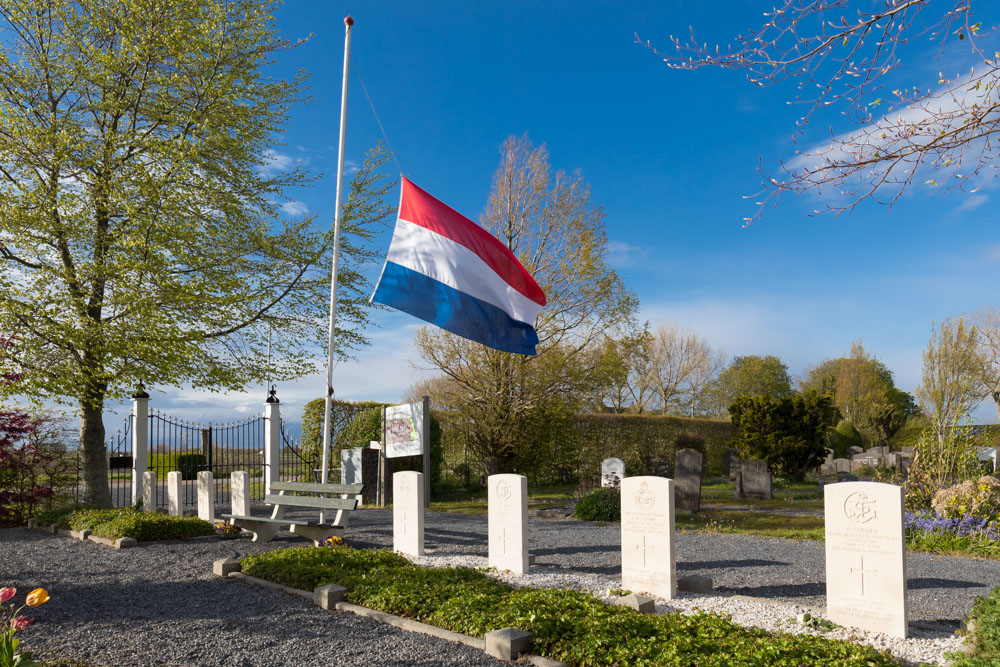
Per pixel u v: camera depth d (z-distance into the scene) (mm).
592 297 19891
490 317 10430
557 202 20484
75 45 13266
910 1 4051
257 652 4730
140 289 12625
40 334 12164
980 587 7035
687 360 45031
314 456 20516
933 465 12195
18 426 13430
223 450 18266
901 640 4922
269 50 15336
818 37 4375
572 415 21797
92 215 13078
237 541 10141
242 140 14602
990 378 30219
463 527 11766
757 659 4004
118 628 5379
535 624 4766
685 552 9234
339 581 6375
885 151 4457
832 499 5449
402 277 10242
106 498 13992
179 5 13578
